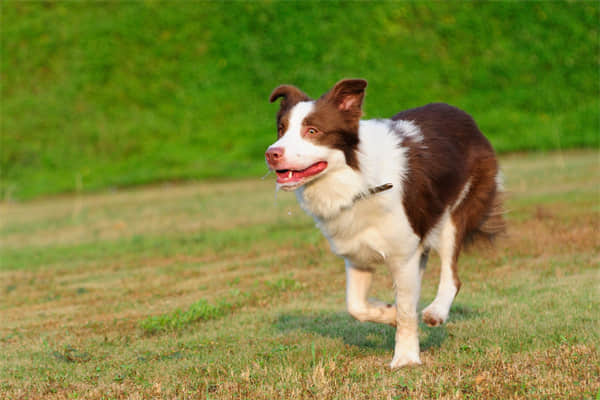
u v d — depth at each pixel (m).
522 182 15.73
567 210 11.27
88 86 27.12
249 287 7.98
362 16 28.77
